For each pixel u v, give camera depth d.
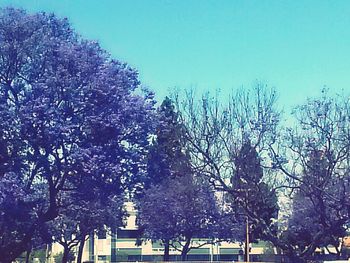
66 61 29.80
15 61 29.97
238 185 40.00
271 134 43.16
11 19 30.06
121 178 31.19
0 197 27.80
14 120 28.42
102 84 29.78
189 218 56.84
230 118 40.44
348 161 38.12
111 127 29.70
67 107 29.80
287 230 50.56
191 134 40.69
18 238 32.62
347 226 48.62
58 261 78.56
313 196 41.25
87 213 40.25
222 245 83.19
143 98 32.16
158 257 82.00
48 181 31.12
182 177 46.56
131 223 78.94
